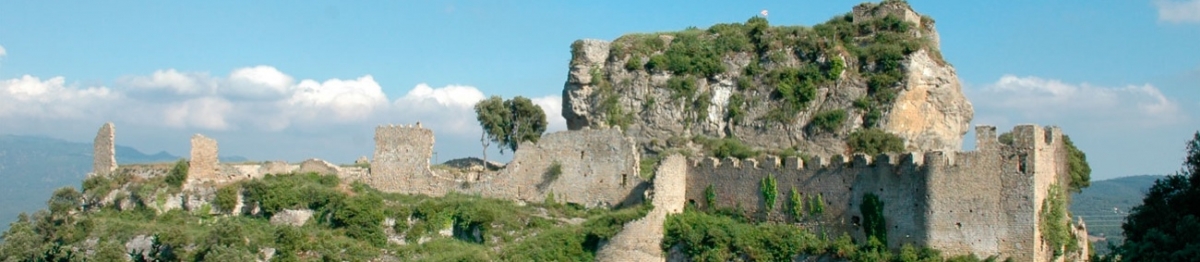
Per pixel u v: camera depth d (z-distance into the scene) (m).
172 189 105.50
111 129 114.00
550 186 100.12
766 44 128.38
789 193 90.75
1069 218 88.56
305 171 109.06
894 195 85.19
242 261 86.62
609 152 98.19
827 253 86.81
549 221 96.06
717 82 126.88
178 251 92.12
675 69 128.12
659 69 128.12
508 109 126.25
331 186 104.81
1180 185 87.50
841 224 87.81
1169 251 71.38
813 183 89.69
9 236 101.31
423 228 96.12
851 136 118.38
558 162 100.19
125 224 100.06
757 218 92.06
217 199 103.56
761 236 89.12
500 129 124.50
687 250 90.00
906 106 120.62
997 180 80.75
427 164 104.50
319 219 99.06
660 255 90.88
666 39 132.25
